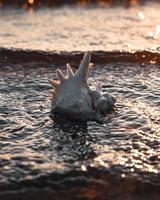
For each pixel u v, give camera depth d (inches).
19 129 317.1
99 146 291.9
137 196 241.9
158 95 377.4
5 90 394.0
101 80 418.9
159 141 298.0
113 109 345.1
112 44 555.8
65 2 854.5
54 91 332.8
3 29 641.6
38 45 550.6
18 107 355.6
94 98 332.8
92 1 860.0
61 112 331.0
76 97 323.9
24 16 741.9
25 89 396.5
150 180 254.1
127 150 286.5
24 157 277.3
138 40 576.7
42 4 840.9
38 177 254.5
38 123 325.4
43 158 275.9
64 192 243.1
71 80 327.6
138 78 425.4
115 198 239.5
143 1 858.1
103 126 318.3
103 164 267.9
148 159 275.7
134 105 355.6
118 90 390.0
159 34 608.1
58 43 562.3
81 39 582.9
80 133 309.1
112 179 254.1
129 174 258.7
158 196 242.8
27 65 468.8
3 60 480.7
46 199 238.4
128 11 773.9
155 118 331.9
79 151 285.1
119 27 653.3
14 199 237.9
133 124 321.7
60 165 266.8
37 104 360.8
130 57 486.0
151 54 491.5
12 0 857.5
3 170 262.1
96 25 666.8
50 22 690.8
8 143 296.8
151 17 723.4
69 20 705.6
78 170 261.0
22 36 598.9
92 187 247.3
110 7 812.0
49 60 483.5
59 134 308.5
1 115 340.2
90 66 329.1
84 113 325.4
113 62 475.8
